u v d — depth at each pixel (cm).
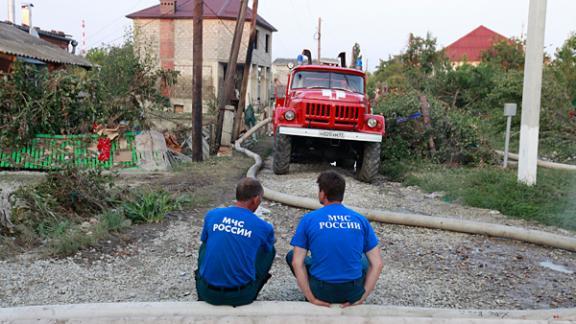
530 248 607
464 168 1123
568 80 1773
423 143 1174
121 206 673
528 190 827
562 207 752
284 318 358
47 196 627
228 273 360
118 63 1605
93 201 665
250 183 378
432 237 633
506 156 1112
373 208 762
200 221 665
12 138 977
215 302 366
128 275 486
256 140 1723
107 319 359
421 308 383
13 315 360
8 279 462
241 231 365
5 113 987
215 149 1330
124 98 1090
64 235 555
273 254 391
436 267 534
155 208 664
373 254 369
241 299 366
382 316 364
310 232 366
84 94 1052
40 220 600
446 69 2278
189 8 3453
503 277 512
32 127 988
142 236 594
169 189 841
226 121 1330
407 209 768
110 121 1030
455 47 6106
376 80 3625
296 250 369
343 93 974
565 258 577
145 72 1332
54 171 698
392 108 1184
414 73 2408
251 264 368
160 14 3400
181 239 589
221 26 3369
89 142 1002
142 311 364
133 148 1033
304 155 1042
